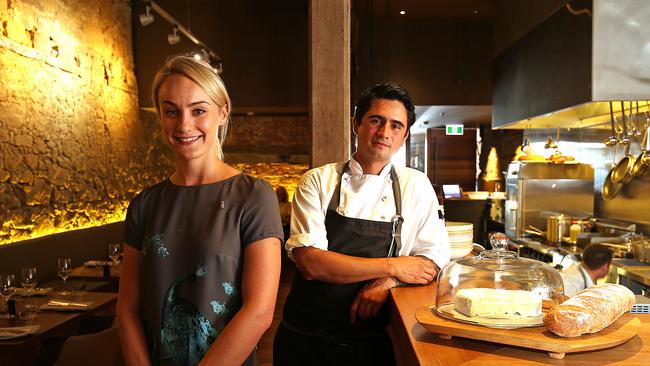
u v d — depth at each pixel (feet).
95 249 18.84
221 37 24.13
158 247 4.33
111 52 21.91
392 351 5.48
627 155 12.84
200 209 4.39
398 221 5.61
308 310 5.70
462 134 34.22
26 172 16.11
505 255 4.37
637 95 9.67
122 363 7.78
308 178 5.92
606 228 13.47
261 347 12.62
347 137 8.58
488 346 3.52
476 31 24.52
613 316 3.51
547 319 3.36
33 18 16.39
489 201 23.31
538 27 12.71
